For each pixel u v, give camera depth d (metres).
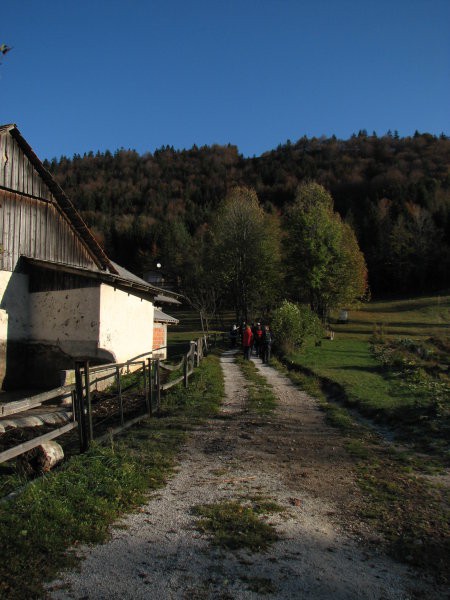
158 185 137.88
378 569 4.27
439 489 6.51
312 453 8.10
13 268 14.97
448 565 4.40
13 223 15.03
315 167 144.00
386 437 9.51
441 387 14.81
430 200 103.19
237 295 48.00
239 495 5.93
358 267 47.81
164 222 98.75
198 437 8.80
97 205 124.69
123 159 162.38
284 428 9.81
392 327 48.44
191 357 16.81
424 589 3.98
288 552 4.45
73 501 5.14
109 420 9.80
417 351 27.33
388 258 83.12
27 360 15.38
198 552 4.32
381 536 4.98
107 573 3.87
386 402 12.33
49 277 15.45
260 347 23.98
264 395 13.62
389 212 96.50
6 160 14.79
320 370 18.69
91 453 6.88
